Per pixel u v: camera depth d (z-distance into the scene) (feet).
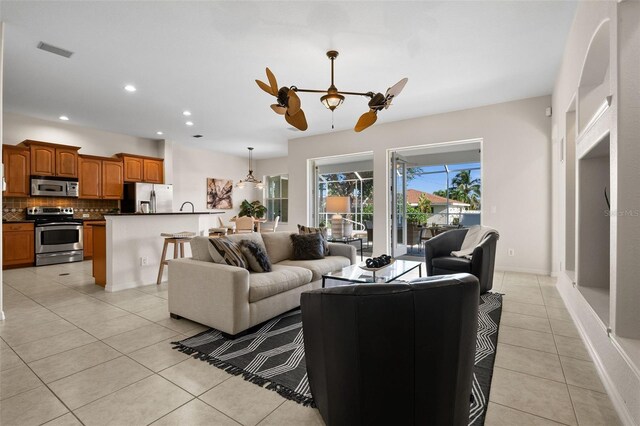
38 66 12.03
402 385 3.98
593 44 7.24
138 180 22.72
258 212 31.32
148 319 9.54
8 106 16.55
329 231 29.96
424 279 4.28
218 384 6.05
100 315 9.87
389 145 19.48
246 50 10.91
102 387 5.94
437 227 26.50
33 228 18.03
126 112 17.61
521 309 10.30
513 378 6.26
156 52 11.03
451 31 9.82
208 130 21.63
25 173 17.76
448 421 4.17
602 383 6.04
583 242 9.04
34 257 18.03
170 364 6.81
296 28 9.62
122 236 13.00
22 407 5.34
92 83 13.64
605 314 6.76
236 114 18.02
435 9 8.77
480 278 11.47
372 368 3.94
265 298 8.96
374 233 19.99
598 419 5.05
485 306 10.57
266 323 9.23
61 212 19.74
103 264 13.21
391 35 10.00
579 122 8.99
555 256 14.53
